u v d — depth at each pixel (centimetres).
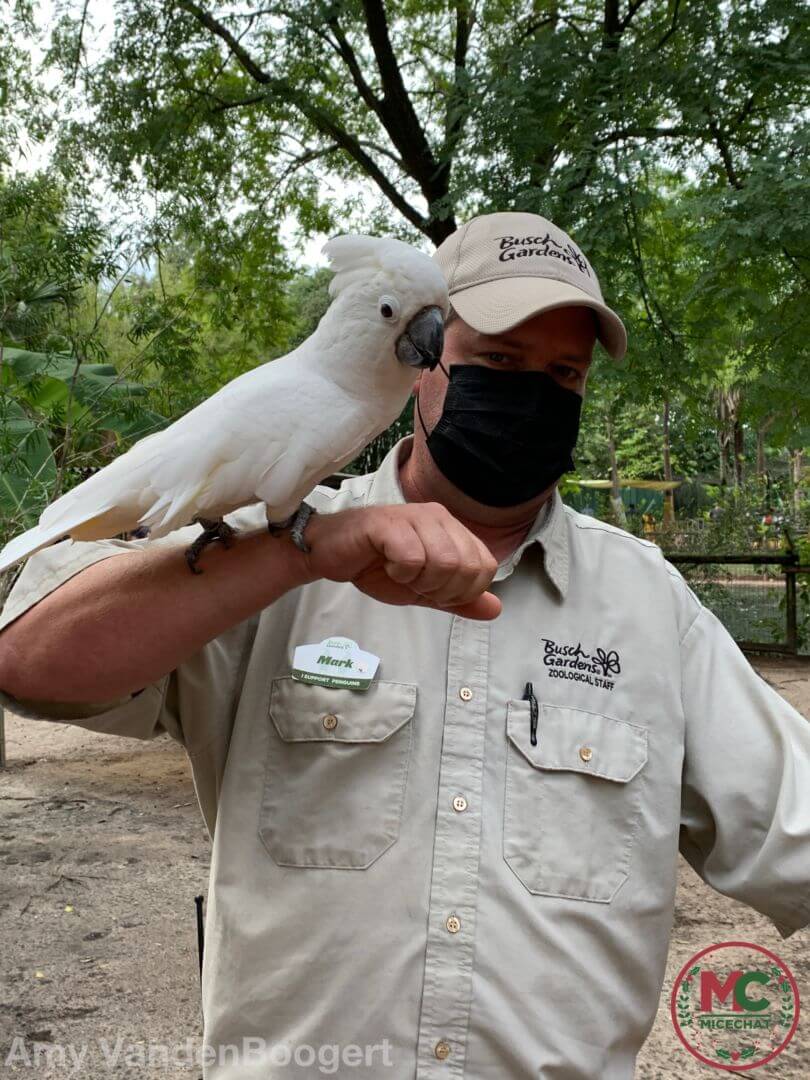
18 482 676
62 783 673
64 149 982
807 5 639
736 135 693
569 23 963
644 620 187
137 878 501
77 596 140
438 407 198
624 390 696
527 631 181
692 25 672
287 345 1320
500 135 671
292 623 178
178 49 1063
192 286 1066
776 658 1191
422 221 1165
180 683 172
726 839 178
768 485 1720
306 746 168
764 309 645
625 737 177
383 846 163
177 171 1031
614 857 172
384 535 125
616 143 659
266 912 162
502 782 170
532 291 188
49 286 647
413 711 169
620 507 2258
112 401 689
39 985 388
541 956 162
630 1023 171
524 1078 157
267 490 142
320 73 1096
